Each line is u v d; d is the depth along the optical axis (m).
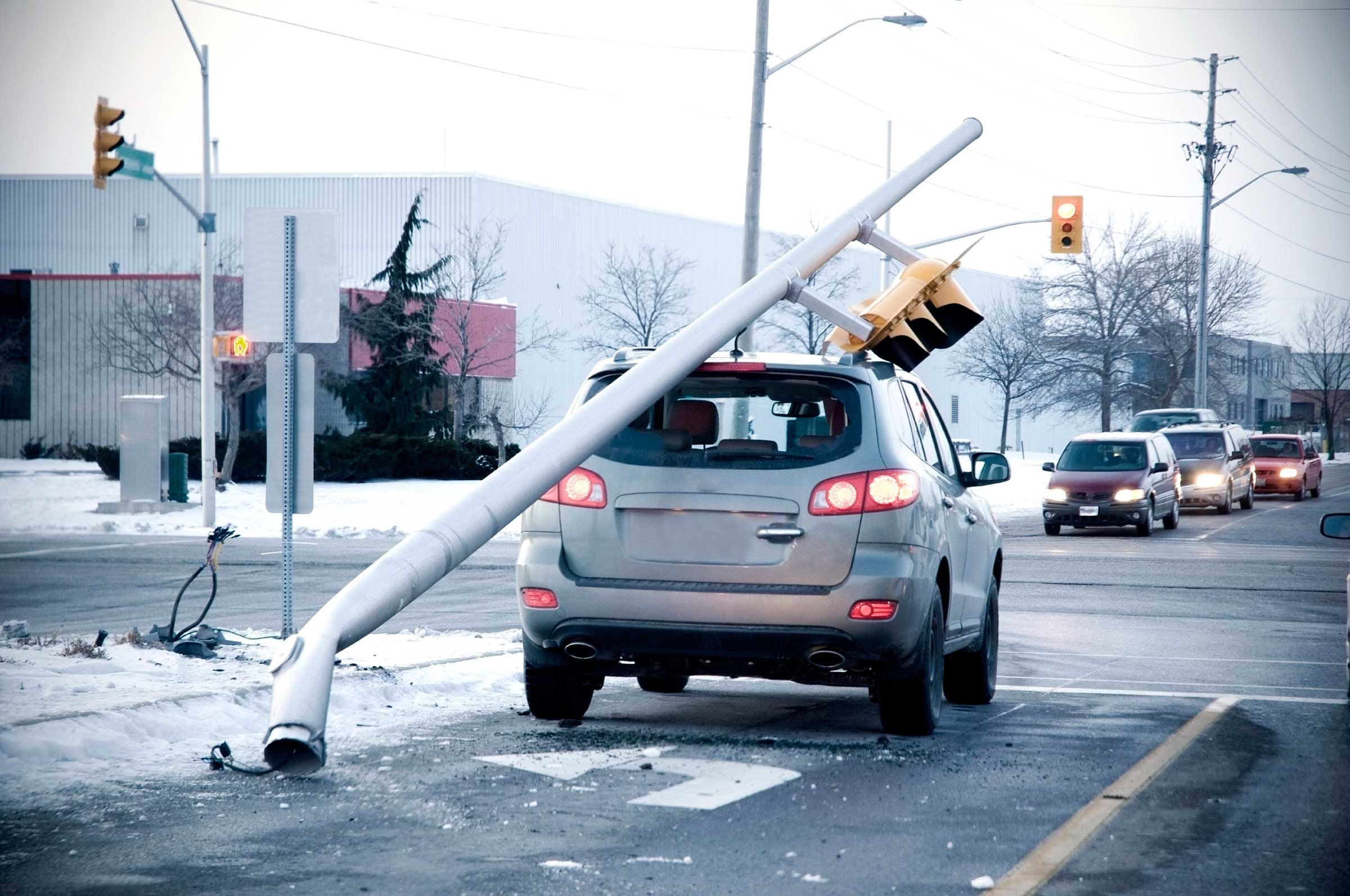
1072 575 21.34
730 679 11.36
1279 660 12.63
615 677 11.28
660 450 8.36
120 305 49.25
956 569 9.29
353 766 7.58
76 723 8.03
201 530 29.27
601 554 8.29
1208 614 16.50
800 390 8.67
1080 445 31.53
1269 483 44.69
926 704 8.55
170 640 11.23
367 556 23.41
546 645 8.45
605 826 6.36
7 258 71.75
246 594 17.56
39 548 24.88
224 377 42.34
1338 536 9.59
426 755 7.88
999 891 5.43
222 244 60.31
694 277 71.00
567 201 64.00
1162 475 31.34
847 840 6.16
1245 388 103.50
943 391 82.31
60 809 6.58
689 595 8.13
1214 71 56.47
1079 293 68.19
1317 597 18.48
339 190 66.06
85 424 50.25
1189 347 68.00
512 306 56.41
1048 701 10.28
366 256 65.50
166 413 34.19
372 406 51.16
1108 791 7.19
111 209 70.94
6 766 7.37
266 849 5.93
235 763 7.54
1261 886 5.54
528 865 5.71
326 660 6.99
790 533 8.09
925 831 6.34
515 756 7.88
